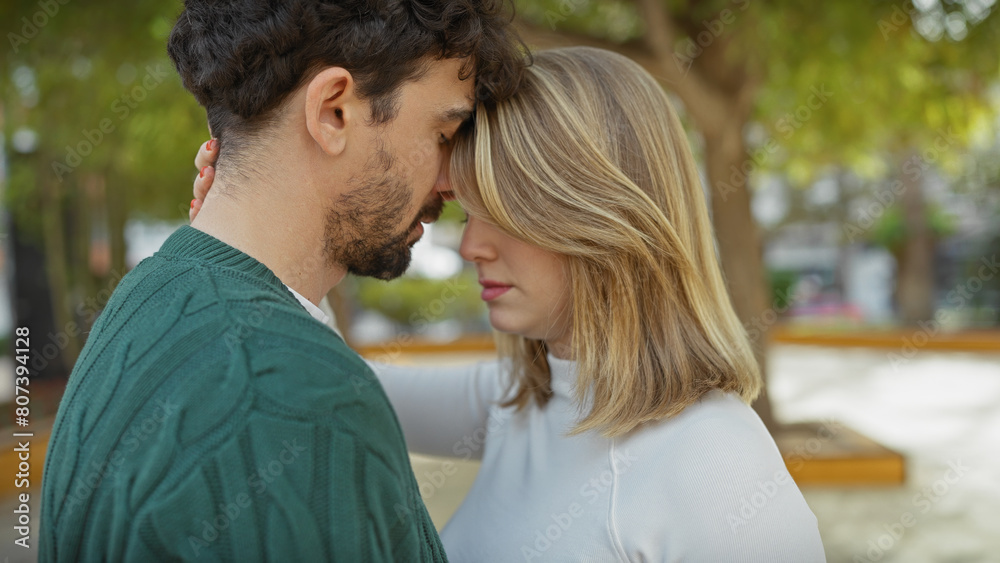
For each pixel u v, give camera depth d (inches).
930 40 157.4
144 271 29.8
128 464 24.1
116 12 155.6
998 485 161.6
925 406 252.8
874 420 233.8
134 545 23.3
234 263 29.1
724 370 39.1
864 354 407.5
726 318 43.5
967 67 159.6
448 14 33.6
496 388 53.0
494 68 36.9
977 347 402.0
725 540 34.0
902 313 577.0
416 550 28.0
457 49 34.3
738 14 148.9
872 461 166.2
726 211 171.8
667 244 39.9
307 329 26.9
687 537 34.8
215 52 30.9
